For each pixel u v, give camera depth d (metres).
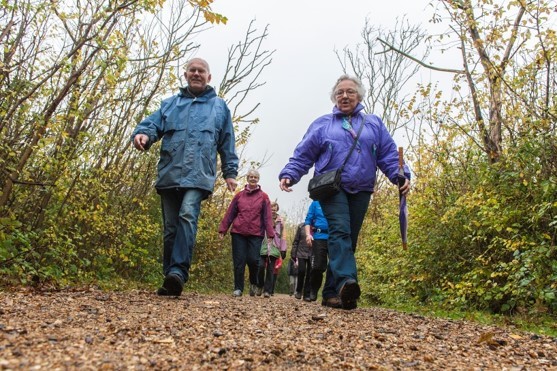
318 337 2.99
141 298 4.52
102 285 6.30
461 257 7.20
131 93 6.87
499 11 6.71
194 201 4.88
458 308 6.48
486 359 2.79
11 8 4.59
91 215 6.47
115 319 3.13
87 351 2.23
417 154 8.54
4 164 4.89
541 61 6.25
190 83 5.14
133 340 2.54
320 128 4.89
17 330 2.52
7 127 5.00
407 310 7.18
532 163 5.82
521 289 5.46
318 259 7.85
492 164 6.26
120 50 4.92
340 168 4.62
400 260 8.44
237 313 3.85
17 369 1.89
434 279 7.80
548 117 5.96
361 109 4.92
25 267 5.27
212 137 5.03
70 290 4.93
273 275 10.75
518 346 3.27
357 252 11.83
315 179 4.66
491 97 7.09
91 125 6.28
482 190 6.15
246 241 8.09
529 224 5.92
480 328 4.00
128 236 7.99
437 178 7.88
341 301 4.52
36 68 4.93
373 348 2.83
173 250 4.80
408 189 4.69
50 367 1.95
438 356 2.78
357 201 4.77
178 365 2.16
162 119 5.14
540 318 5.23
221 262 12.63
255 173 8.09
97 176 6.51
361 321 3.88
